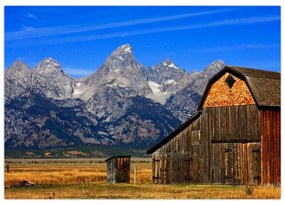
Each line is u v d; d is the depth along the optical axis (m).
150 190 53.62
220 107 61.50
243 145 59.28
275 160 58.44
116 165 74.06
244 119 59.41
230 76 60.88
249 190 47.53
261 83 59.97
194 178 63.09
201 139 62.88
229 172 60.16
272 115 58.81
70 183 72.94
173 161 65.06
